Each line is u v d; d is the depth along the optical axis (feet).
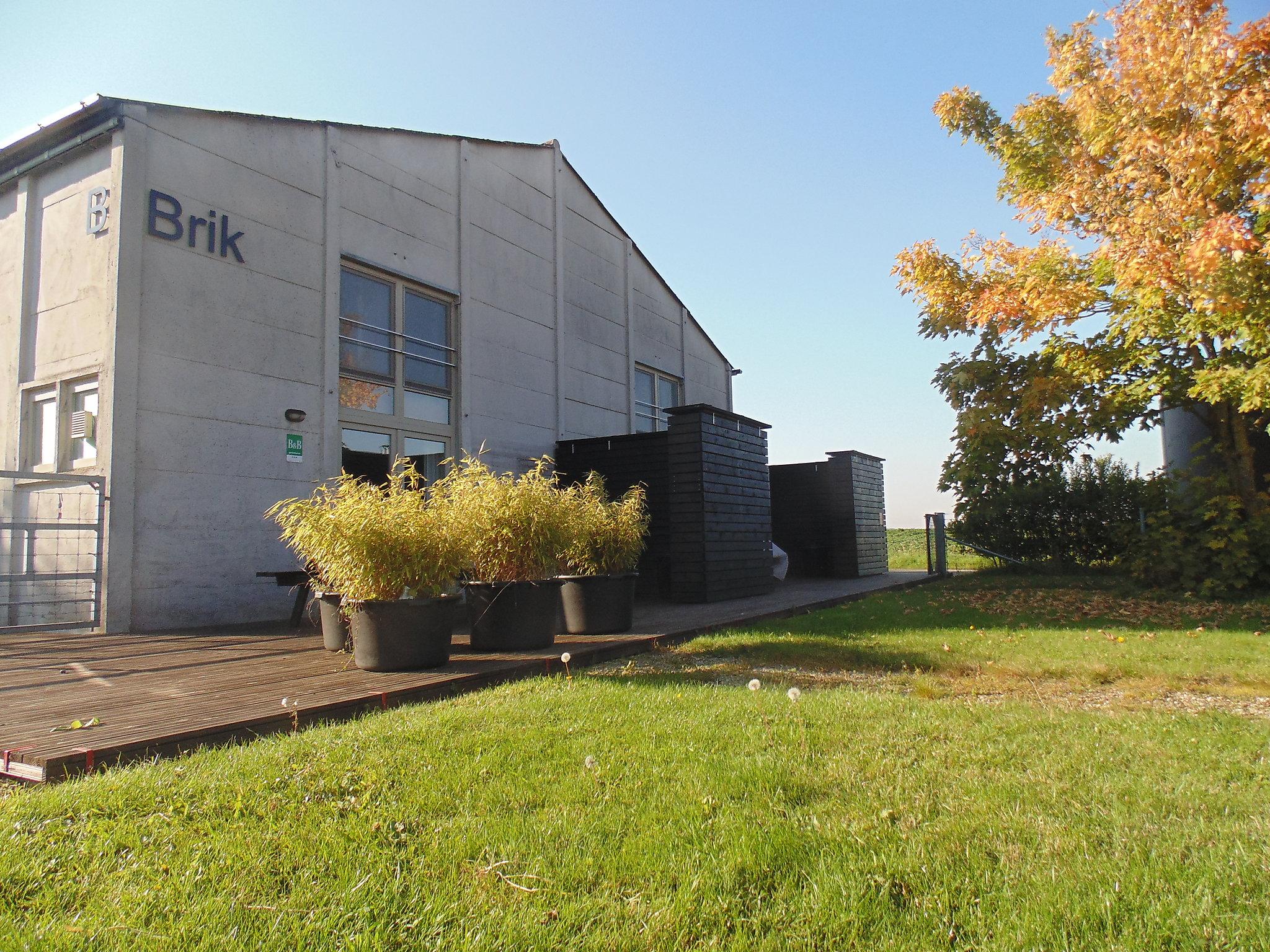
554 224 41.29
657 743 10.21
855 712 11.91
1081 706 12.96
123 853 6.97
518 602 18.11
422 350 32.65
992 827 7.44
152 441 22.76
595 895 6.21
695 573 30.45
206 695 12.94
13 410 25.20
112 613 21.61
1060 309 29.12
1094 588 33.68
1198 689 14.02
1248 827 7.38
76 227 23.94
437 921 5.82
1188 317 26.27
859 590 35.81
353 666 16.02
